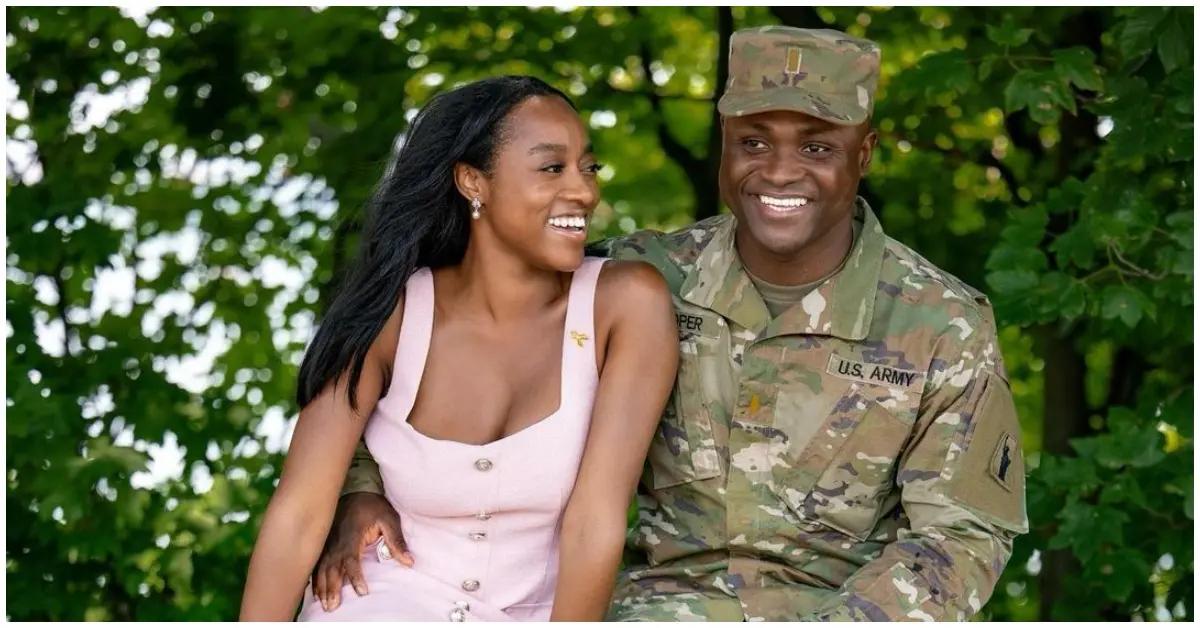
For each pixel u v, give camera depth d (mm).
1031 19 6824
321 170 7352
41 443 6789
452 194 3572
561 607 3377
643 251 3926
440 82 7555
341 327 3525
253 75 7492
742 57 3705
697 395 3746
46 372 7125
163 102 7461
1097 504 6254
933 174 7863
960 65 6062
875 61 3730
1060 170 7129
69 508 6691
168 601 7297
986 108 7160
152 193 7617
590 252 3912
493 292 3543
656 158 8156
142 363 7215
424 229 3562
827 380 3701
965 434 3635
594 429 3443
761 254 3760
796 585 3693
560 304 3555
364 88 7410
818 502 3699
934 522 3564
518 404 3508
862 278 3746
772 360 3723
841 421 3688
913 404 3666
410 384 3541
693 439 3736
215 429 7188
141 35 7391
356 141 7270
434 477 3494
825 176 3629
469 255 3580
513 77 3539
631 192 8000
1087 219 6051
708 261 3816
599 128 7945
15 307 7117
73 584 7211
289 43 7438
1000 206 7582
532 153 3441
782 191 3627
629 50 7715
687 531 3752
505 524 3520
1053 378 7418
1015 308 5848
